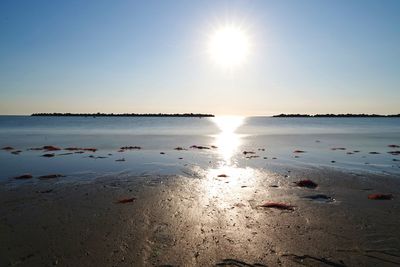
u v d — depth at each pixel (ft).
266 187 51.96
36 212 38.99
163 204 42.32
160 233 33.01
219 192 48.62
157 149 104.99
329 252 28.91
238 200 44.45
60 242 30.86
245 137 163.84
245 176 60.64
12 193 47.47
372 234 32.60
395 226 34.65
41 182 54.65
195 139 149.28
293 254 28.60
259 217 37.58
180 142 132.46
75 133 196.85
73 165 72.33
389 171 65.31
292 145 120.57
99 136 169.17
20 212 38.96
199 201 43.83
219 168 69.15
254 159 82.64
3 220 36.29
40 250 29.30
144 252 29.04
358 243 30.63
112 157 85.51
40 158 83.25
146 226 34.78
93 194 46.96
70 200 43.93
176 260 27.71
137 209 40.22
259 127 307.78
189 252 29.09
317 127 306.55
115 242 30.94
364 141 138.72
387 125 362.33
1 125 329.72
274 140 144.15
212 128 279.69
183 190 49.60
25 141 136.56
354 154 92.99
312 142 133.80
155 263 27.22
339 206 41.70
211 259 27.89
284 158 84.69
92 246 30.09
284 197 45.98
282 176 60.54
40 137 161.38
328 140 144.36
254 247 29.99
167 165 72.69
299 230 33.76
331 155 90.94
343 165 73.15
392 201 43.73
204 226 34.88
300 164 74.69
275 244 30.55
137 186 52.01
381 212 39.19
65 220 36.35
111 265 26.86
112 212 39.06
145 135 178.40
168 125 350.64
